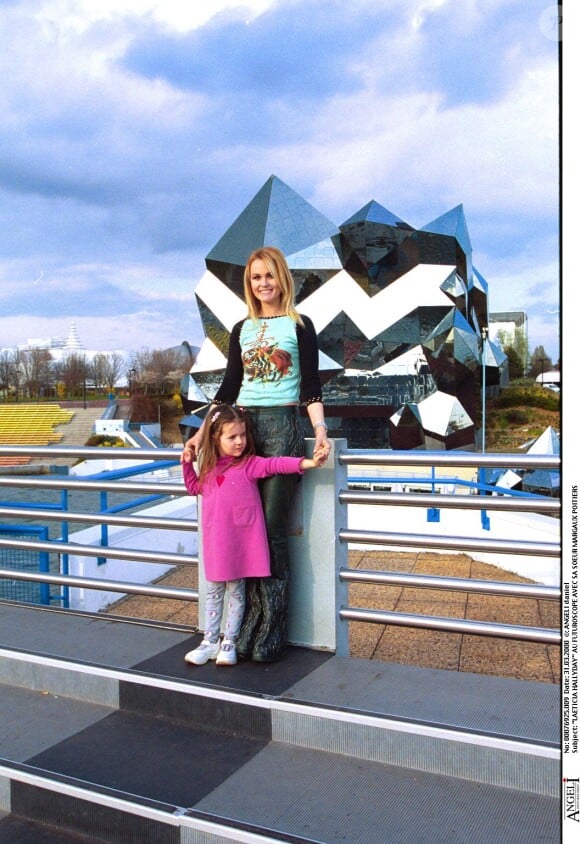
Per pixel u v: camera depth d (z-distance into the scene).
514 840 2.08
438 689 2.84
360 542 3.21
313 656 3.24
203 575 3.60
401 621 3.12
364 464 3.20
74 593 6.07
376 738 2.56
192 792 2.39
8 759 2.66
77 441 61.97
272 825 2.18
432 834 2.13
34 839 2.45
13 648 3.42
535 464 2.83
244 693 2.82
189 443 3.22
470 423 23.69
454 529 8.04
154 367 84.44
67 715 3.02
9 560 6.85
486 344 34.44
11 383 96.06
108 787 2.44
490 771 2.39
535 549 2.87
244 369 3.27
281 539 3.18
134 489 3.74
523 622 5.41
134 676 3.04
